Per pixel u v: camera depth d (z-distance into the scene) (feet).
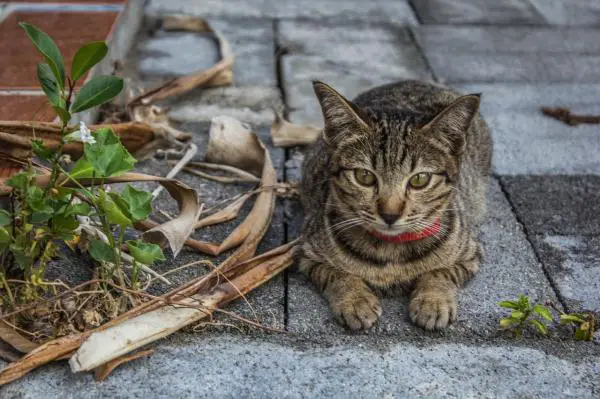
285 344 3.03
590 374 2.97
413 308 3.13
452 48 5.01
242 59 4.77
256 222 3.36
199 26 5.04
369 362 2.98
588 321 3.08
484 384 2.92
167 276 3.22
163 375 2.90
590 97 4.54
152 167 3.78
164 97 4.14
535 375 2.96
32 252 2.96
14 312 2.89
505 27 5.32
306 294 3.23
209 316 3.06
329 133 3.24
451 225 3.29
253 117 4.24
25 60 4.04
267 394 2.87
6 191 3.06
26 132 3.30
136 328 2.91
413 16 5.46
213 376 2.91
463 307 3.19
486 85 4.62
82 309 2.99
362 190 3.20
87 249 3.19
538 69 4.80
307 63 4.76
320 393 2.88
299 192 3.67
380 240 3.23
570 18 5.51
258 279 3.17
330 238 3.27
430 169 3.18
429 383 2.92
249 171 3.78
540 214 3.67
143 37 4.96
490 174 3.88
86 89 2.91
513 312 3.02
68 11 4.57
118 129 3.58
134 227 3.29
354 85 4.55
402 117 3.25
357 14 5.46
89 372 2.89
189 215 3.19
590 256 3.45
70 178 2.93
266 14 5.39
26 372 2.85
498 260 3.42
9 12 4.53
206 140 4.01
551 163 4.00
